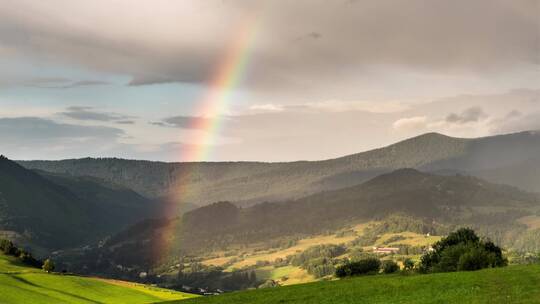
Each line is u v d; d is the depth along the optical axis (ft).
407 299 201.87
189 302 258.78
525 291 187.32
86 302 456.86
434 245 362.33
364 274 385.70
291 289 263.29
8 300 419.33
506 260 305.12
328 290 246.06
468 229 360.48
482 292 194.49
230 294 270.46
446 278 236.22
